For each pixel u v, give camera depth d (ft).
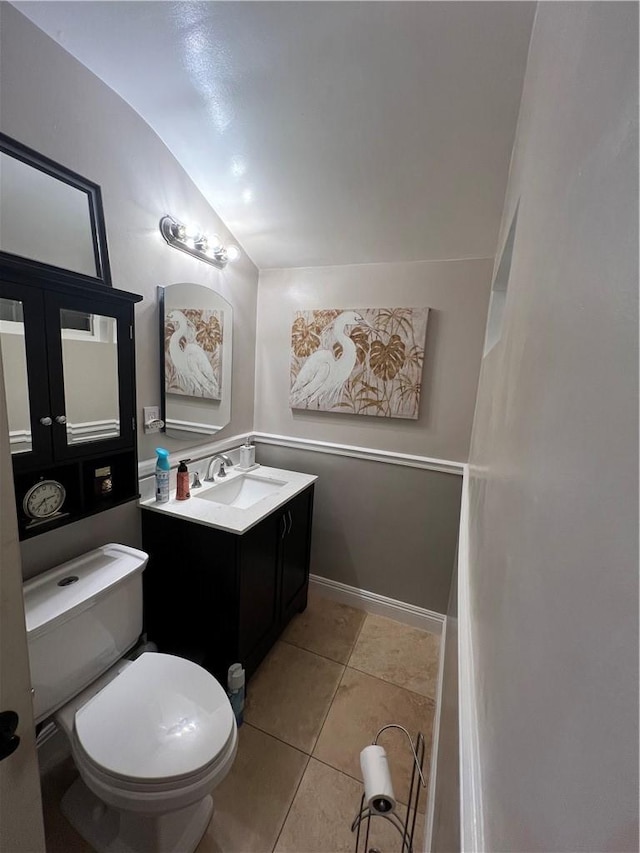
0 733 1.88
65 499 3.96
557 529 1.01
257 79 3.86
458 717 2.26
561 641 0.90
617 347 0.74
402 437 6.52
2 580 1.89
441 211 5.10
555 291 1.28
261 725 4.83
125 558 4.35
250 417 7.48
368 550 7.03
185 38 3.52
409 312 6.06
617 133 0.85
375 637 6.47
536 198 1.87
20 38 3.29
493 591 1.87
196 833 3.63
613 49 0.93
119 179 4.31
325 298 6.69
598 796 0.65
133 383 4.36
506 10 2.97
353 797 4.09
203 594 5.01
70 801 3.79
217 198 5.64
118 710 3.39
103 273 4.15
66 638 3.57
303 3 3.16
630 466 0.64
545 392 1.27
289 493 5.86
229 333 6.55
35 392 3.43
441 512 6.45
